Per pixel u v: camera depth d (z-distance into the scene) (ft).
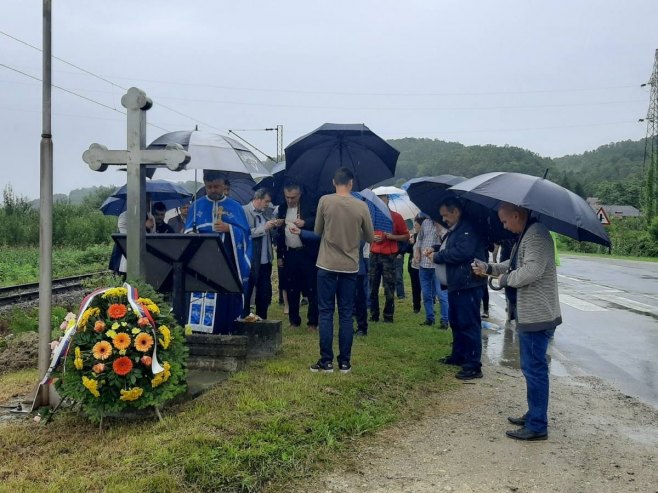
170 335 16.31
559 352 29.12
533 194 16.15
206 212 22.76
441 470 14.90
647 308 43.57
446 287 23.11
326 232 20.57
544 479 14.55
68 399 17.02
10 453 14.38
